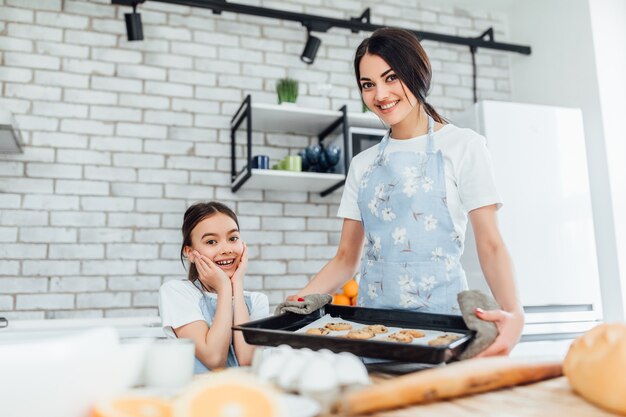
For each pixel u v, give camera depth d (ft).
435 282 4.28
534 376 2.49
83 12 9.26
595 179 9.67
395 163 4.54
